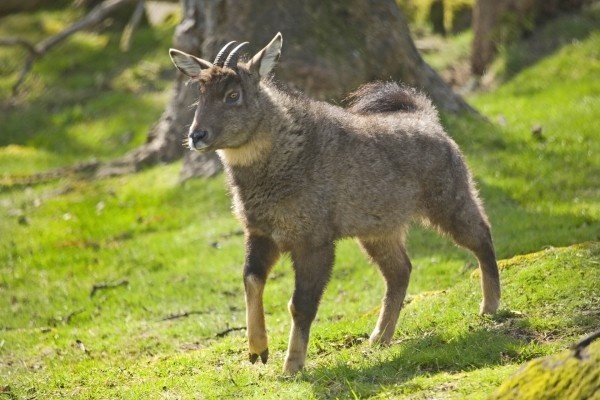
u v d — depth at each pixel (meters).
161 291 19.67
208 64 13.41
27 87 43.03
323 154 12.78
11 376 15.20
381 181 13.22
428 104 15.06
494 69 33.91
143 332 17.25
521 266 15.20
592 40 32.31
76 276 21.59
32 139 37.69
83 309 19.44
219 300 18.72
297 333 12.59
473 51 35.16
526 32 34.91
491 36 34.72
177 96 27.94
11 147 36.66
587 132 25.08
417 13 41.47
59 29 48.12
